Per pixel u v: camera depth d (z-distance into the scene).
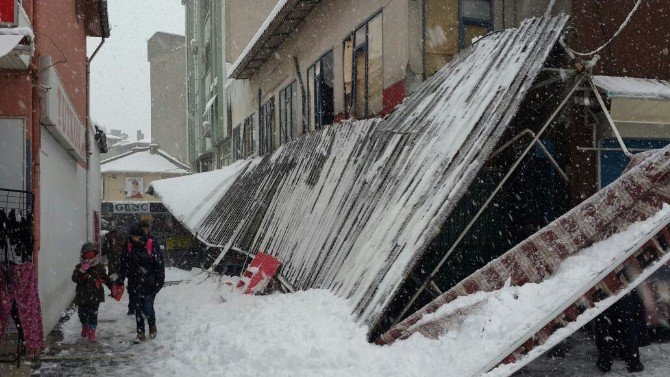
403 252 7.24
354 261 8.70
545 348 5.26
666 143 9.45
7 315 7.46
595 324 6.66
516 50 8.50
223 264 16.09
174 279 19.25
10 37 7.34
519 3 11.51
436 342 6.06
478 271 6.48
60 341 9.12
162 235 32.62
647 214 5.81
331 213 10.91
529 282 6.12
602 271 5.41
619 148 9.23
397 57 11.59
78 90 15.70
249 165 22.17
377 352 6.29
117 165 49.31
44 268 9.46
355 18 13.93
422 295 8.68
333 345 6.59
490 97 7.96
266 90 23.05
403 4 11.36
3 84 8.74
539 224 9.64
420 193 7.91
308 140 15.24
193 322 9.84
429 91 10.33
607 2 9.42
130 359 7.86
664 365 6.76
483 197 9.52
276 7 17.89
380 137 10.55
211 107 34.72
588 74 8.02
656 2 9.62
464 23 11.41
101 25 17.69
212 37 33.69
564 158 9.55
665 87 9.02
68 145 12.02
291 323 7.57
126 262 9.16
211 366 6.99
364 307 7.30
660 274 7.80
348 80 14.64
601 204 6.11
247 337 7.38
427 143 8.75
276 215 14.40
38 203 8.86
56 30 11.33
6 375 6.93
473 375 5.27
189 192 23.05
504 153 9.49
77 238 15.20
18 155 8.72
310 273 10.43
